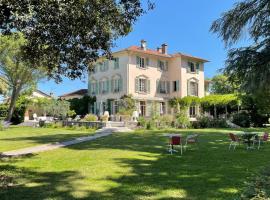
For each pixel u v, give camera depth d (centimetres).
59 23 952
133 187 884
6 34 966
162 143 1991
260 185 514
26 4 828
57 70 1236
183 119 3769
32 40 1088
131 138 2320
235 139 1708
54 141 2148
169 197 787
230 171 1088
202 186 887
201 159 1357
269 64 1335
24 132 3067
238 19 1398
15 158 1427
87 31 1036
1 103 5000
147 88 4712
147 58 4747
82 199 781
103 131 3023
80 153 1565
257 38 1364
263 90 1407
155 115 3734
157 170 1116
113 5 1077
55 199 783
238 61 1366
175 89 4969
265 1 1338
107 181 959
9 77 4234
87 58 1177
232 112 4656
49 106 4912
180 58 4903
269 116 4062
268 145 1873
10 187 901
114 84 4706
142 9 1113
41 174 1070
